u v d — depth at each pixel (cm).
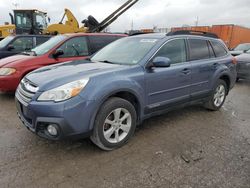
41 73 339
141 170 285
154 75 364
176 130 405
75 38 633
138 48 396
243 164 301
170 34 414
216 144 356
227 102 605
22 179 262
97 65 364
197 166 295
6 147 330
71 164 293
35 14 1427
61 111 275
